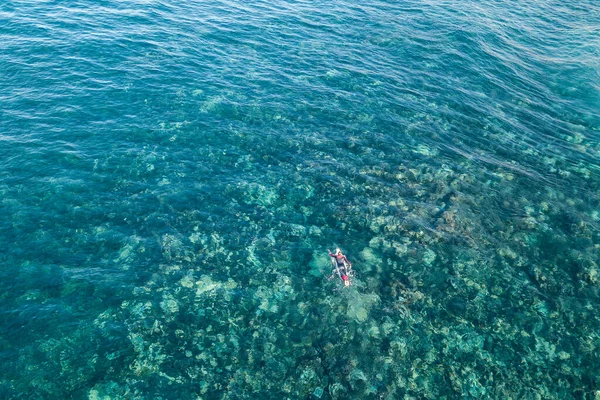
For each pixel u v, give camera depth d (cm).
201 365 1324
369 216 1866
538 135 2472
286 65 2927
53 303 1451
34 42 2870
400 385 1298
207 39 3152
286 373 1316
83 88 2506
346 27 3469
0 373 1253
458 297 1556
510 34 3528
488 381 1318
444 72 2964
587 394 1294
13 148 2055
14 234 1667
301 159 2158
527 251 1744
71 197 1841
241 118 2405
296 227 1808
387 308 1508
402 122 2469
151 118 2342
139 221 1769
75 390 1238
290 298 1532
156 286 1537
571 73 3083
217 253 1672
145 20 3325
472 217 1886
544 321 1488
